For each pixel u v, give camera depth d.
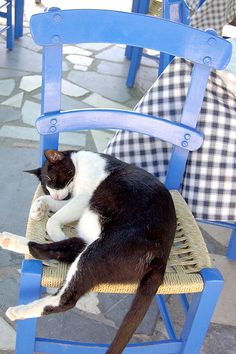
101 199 1.06
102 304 1.47
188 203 1.31
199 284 0.99
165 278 0.99
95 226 1.02
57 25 1.00
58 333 1.36
